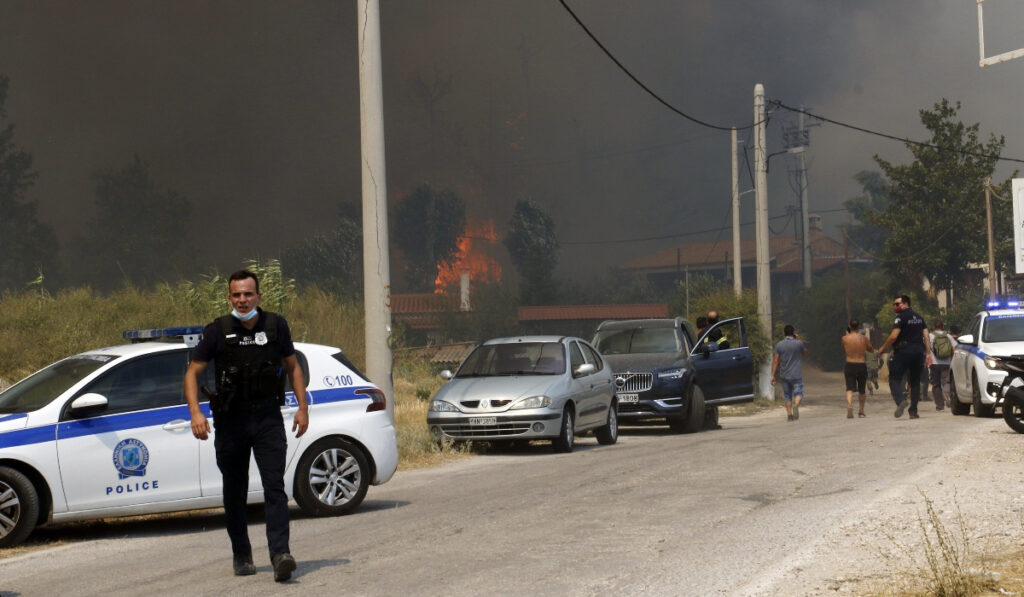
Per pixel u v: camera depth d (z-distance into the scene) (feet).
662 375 86.22
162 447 40.24
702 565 28.89
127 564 33.65
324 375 44.50
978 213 253.44
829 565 28.12
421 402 102.58
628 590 26.27
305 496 42.86
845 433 69.00
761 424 101.60
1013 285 268.82
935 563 26.71
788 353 100.63
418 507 44.37
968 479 42.93
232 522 30.07
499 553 32.01
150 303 100.99
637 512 38.99
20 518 37.58
